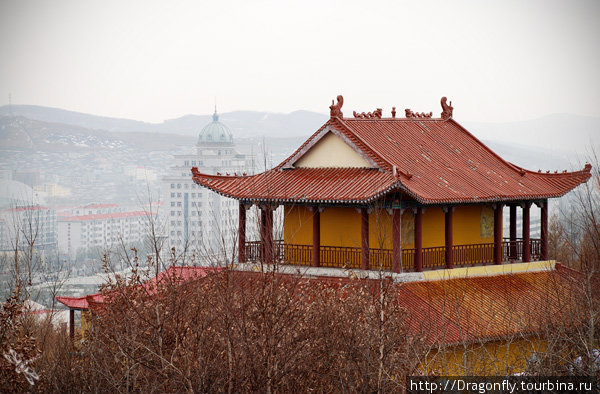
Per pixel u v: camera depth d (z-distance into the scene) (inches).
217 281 1450.5
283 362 1393.9
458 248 2180.1
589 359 1460.4
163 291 1578.5
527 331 1824.6
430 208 2138.3
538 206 2327.8
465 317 1900.8
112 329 1544.0
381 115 2300.7
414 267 2042.3
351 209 2113.7
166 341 1470.2
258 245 2124.8
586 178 2332.7
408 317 1772.9
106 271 1728.6
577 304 1637.6
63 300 2273.6
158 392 1405.0
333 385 1461.6
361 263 2054.6
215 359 1387.8
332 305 1531.7
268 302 1421.0
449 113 2472.9
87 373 1508.4
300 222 2165.4
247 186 2151.8
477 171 2261.3
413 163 2153.1
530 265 2282.2
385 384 1401.3
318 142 2167.8
